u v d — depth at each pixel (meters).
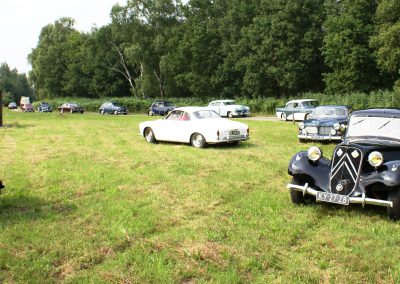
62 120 32.69
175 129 15.57
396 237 5.53
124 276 4.41
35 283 4.30
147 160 12.12
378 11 33.47
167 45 52.56
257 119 31.97
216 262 4.77
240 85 46.59
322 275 4.46
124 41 59.41
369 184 6.21
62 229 5.90
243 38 44.75
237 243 5.33
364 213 6.63
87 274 4.50
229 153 13.34
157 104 42.44
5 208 7.07
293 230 5.77
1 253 4.98
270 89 44.72
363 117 7.64
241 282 4.34
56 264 4.81
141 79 57.22
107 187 8.64
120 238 5.52
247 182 9.01
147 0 54.91
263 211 6.78
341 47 37.12
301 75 41.09
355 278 4.38
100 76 63.56
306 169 6.91
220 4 50.66
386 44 32.50
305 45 41.12
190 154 13.16
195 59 48.91
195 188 8.48
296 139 17.41
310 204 7.18
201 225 6.07
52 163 11.58
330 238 5.52
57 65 74.56
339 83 37.72
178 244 5.34
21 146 15.64
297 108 29.17
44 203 7.39
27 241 5.45
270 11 43.28
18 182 9.05
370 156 6.19
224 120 15.47
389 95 31.73
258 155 12.88
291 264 4.72
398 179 5.96
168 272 4.49
